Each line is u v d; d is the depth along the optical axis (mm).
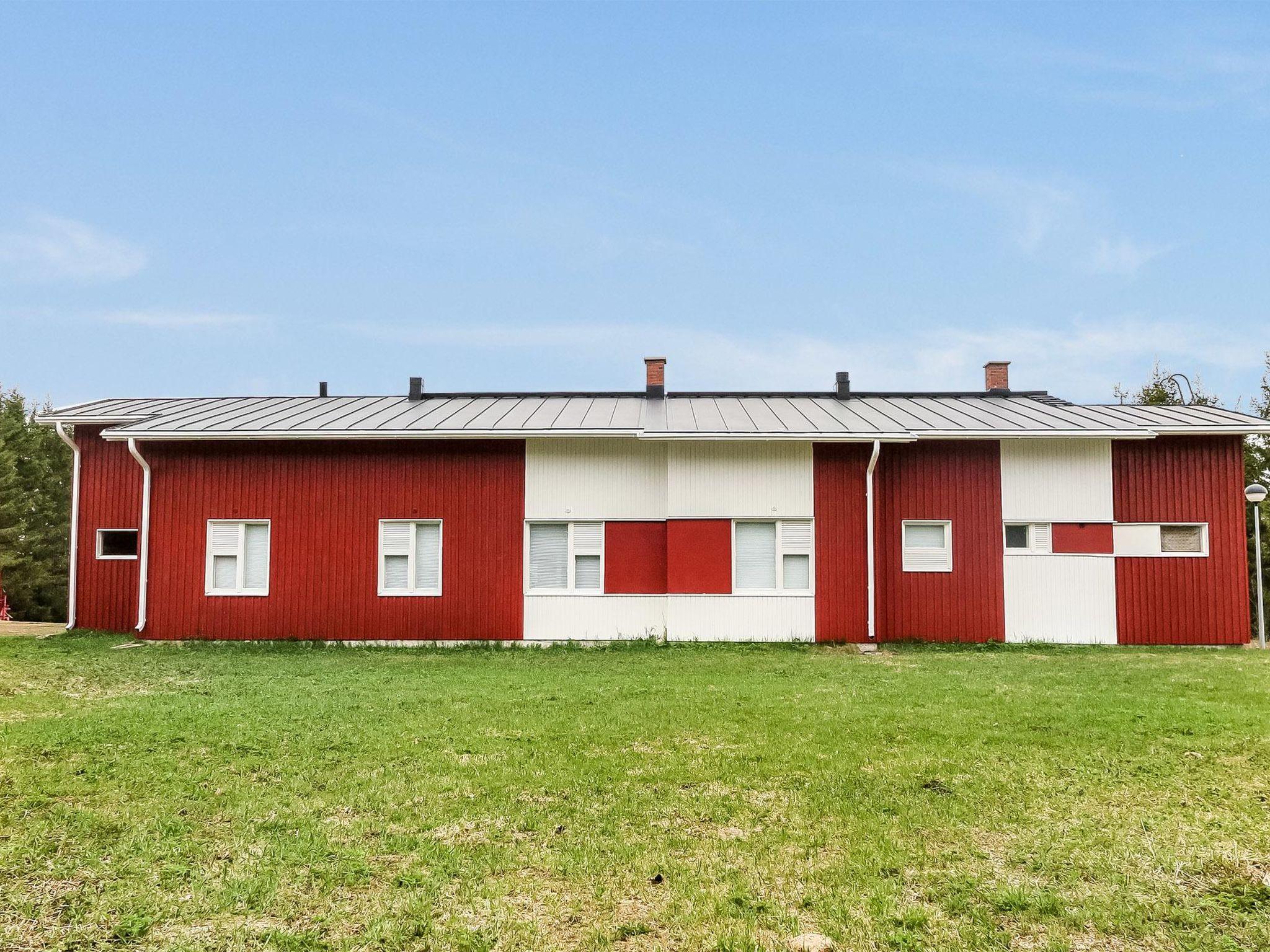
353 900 4773
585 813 6152
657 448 17547
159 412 18984
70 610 18781
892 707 9945
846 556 17094
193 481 17656
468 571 17359
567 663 14555
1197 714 9320
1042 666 14109
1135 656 15758
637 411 19266
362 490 17516
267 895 4789
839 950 4262
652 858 5340
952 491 17484
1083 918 4555
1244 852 5418
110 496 18797
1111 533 17531
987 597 17359
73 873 5070
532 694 10984
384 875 5098
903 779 6883
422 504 17469
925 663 14594
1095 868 5176
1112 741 8062
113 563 18797
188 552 17531
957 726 8734
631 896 4844
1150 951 4270
